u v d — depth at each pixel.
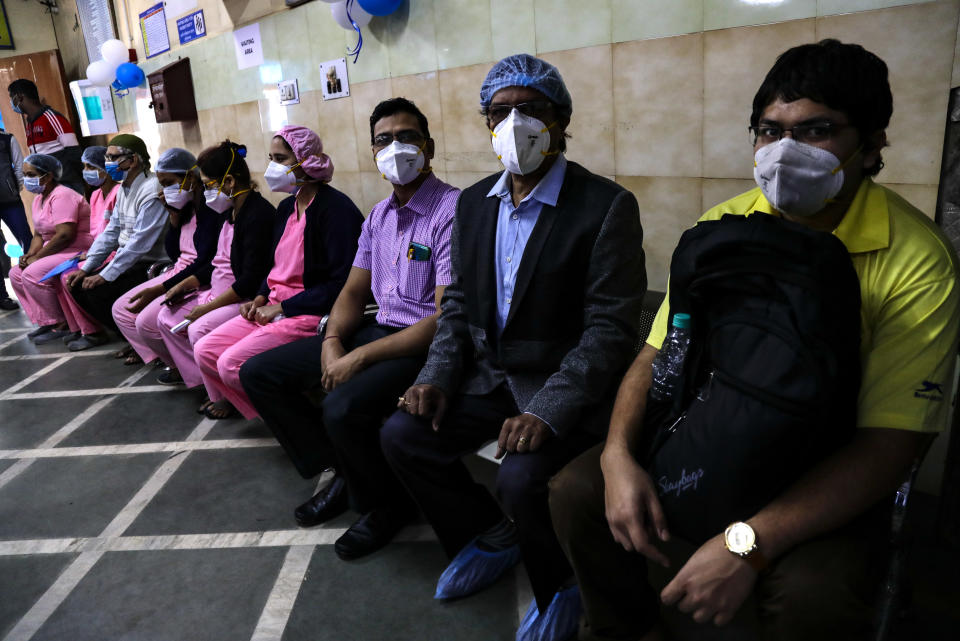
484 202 1.75
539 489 1.46
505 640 1.59
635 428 1.32
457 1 2.65
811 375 0.98
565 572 1.55
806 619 1.02
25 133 6.95
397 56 3.02
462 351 1.83
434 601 1.74
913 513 1.78
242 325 2.74
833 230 1.19
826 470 1.05
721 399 1.08
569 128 2.42
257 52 3.91
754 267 1.06
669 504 1.14
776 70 1.14
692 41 1.99
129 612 1.78
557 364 1.64
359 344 2.21
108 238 3.96
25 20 6.99
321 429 2.31
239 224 2.89
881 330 1.09
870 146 1.13
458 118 2.84
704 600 1.03
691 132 2.07
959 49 1.52
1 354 4.20
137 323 3.30
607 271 1.55
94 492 2.45
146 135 5.76
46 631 1.73
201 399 3.29
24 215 5.40
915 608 1.50
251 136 4.26
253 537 2.09
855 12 1.65
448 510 1.75
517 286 1.61
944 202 1.45
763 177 1.15
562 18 2.31
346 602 1.76
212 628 1.70
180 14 4.58
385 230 2.20
